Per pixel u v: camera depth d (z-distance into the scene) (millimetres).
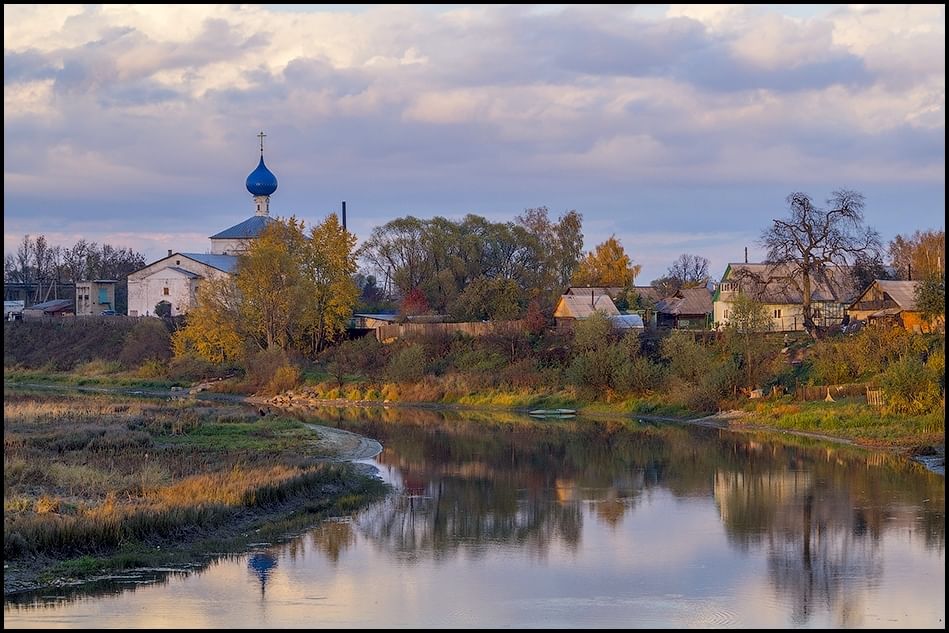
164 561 35094
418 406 103000
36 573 32656
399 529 41375
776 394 84688
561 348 108188
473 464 60281
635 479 54281
